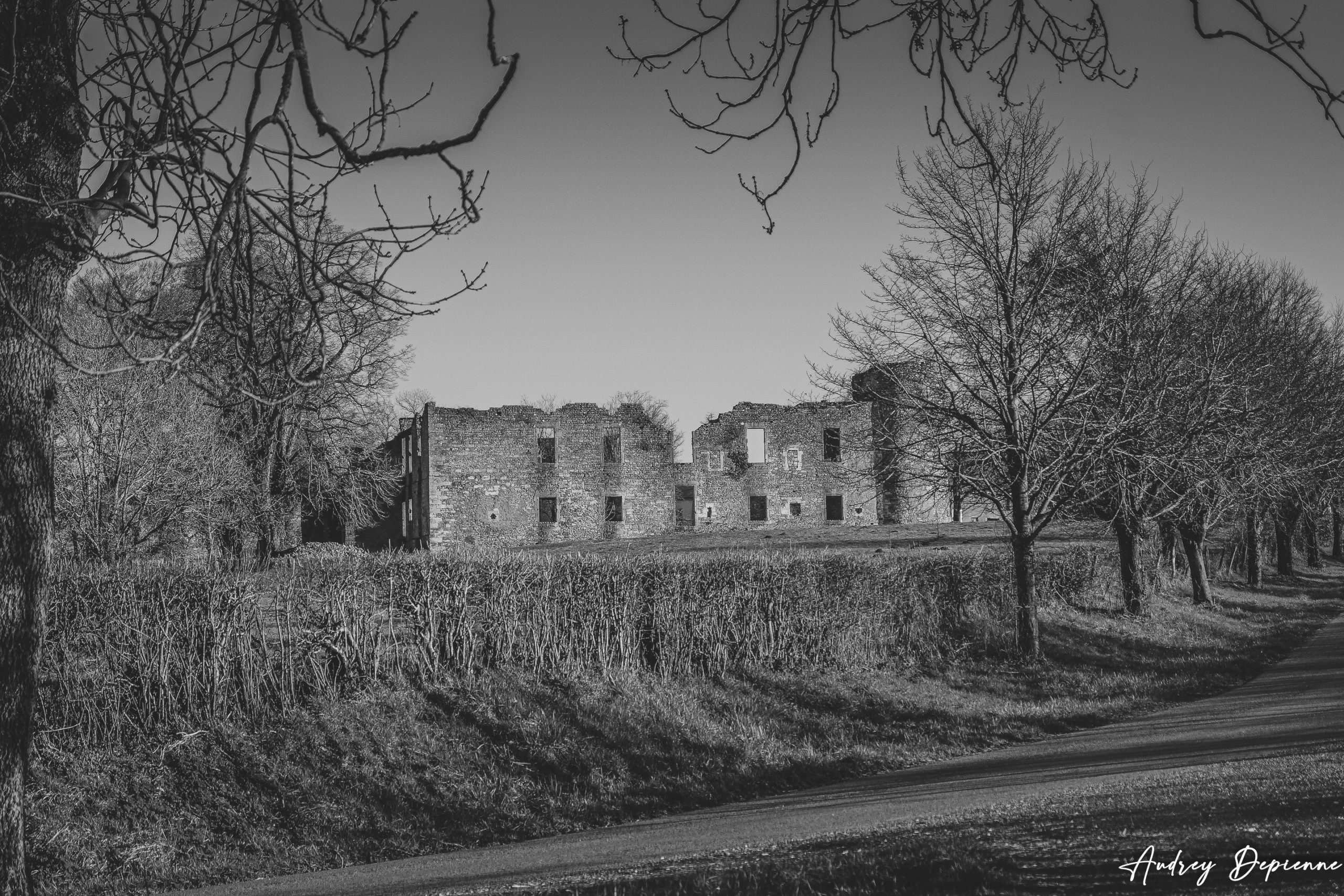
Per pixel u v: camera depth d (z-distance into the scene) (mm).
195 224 5305
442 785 15211
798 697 20469
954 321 23359
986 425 24047
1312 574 61469
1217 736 15312
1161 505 30750
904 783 14672
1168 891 5883
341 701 16844
